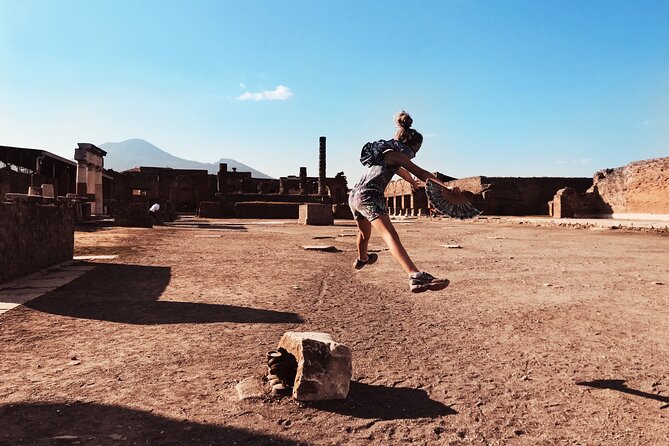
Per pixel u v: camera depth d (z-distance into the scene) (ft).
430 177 9.15
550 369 11.74
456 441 8.04
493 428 8.54
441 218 141.79
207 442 7.74
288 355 10.38
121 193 204.54
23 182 83.30
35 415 8.58
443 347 13.53
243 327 15.11
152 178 214.07
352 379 10.91
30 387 9.91
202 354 12.31
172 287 22.02
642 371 11.62
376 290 22.70
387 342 13.92
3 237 22.06
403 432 8.32
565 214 130.62
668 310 18.52
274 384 10.05
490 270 29.91
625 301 20.26
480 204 158.61
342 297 20.72
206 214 145.69
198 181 218.59
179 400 9.40
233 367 11.37
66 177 115.34
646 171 111.34
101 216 93.35
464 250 43.55
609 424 8.74
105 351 12.47
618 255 39.29
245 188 232.32
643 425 8.71
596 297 21.15
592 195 132.36
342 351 9.75
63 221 30.12
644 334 15.06
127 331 14.44
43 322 15.31
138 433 7.98
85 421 8.39
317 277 26.32
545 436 8.27
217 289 21.76
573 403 9.68
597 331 15.39
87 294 19.93
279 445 7.72
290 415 8.87
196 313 16.93
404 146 9.61
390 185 216.54
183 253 36.68
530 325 16.14
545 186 161.38
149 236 52.85
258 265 30.78
